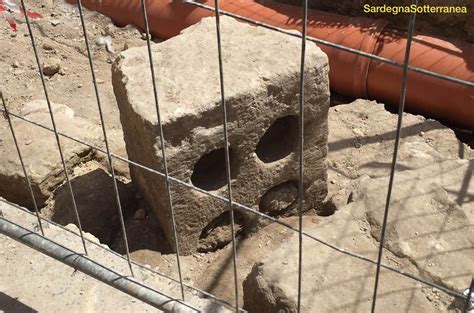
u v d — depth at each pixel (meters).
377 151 3.71
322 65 2.88
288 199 3.31
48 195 3.42
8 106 4.45
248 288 2.59
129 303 2.25
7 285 2.34
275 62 2.86
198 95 2.70
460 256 2.64
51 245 2.19
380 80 4.51
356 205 2.89
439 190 2.95
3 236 2.52
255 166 3.03
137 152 3.03
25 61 4.91
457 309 2.40
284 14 4.90
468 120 4.37
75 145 3.58
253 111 2.80
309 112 2.99
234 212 3.16
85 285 2.32
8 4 5.54
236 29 3.10
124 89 2.80
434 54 4.36
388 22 4.70
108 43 5.25
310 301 2.40
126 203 3.39
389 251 2.68
